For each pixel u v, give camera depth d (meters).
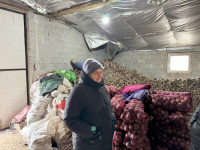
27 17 4.09
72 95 1.30
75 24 5.68
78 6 4.15
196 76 6.11
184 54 6.27
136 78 6.21
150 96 2.02
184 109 1.84
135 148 1.61
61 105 2.59
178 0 3.46
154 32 5.31
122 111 1.74
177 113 1.86
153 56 7.00
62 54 5.47
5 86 3.62
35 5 4.06
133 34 5.77
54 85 3.21
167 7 3.77
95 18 4.95
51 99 3.06
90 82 1.38
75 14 4.77
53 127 2.35
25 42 4.12
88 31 6.07
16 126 3.22
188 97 1.91
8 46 3.67
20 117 3.35
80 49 6.36
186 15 4.00
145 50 7.18
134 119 1.59
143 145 1.67
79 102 1.30
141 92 1.99
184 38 5.45
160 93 2.18
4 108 3.60
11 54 3.75
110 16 4.68
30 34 4.21
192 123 1.67
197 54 6.02
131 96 2.03
